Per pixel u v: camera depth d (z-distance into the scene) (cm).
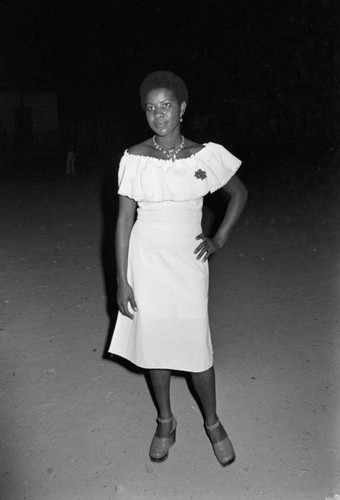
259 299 583
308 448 347
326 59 2198
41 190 1441
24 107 2841
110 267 705
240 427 368
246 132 2294
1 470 332
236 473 329
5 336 501
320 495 311
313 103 2248
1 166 2111
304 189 1310
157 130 303
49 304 578
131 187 308
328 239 823
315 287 617
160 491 317
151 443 348
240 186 328
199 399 364
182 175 305
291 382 419
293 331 504
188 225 312
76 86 2798
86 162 2234
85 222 999
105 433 365
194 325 318
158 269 313
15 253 782
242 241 820
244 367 441
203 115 2317
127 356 337
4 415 383
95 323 528
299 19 2166
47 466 336
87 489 319
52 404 395
